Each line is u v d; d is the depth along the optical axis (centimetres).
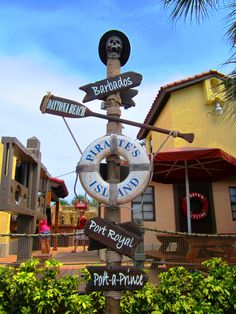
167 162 805
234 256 650
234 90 450
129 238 287
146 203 1090
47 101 322
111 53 359
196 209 1098
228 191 1124
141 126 334
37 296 339
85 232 292
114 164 314
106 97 343
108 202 300
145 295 346
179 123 1200
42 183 688
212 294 355
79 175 310
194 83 1236
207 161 801
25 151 503
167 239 723
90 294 363
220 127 1200
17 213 496
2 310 349
